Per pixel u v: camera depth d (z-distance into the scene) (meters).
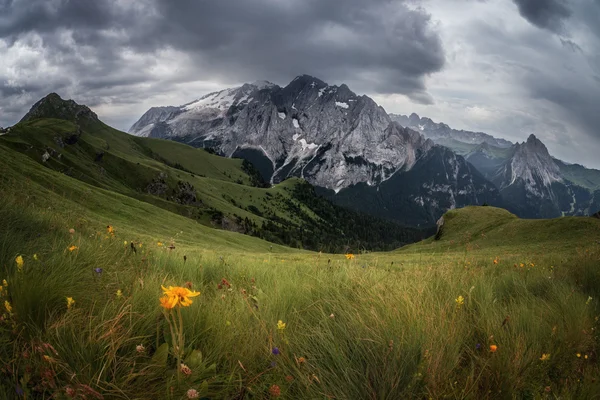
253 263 7.94
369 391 2.37
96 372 2.04
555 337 3.65
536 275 7.59
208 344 2.72
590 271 7.57
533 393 2.74
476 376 2.83
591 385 2.69
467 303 4.54
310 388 2.33
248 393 2.32
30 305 2.65
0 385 1.85
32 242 4.54
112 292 3.38
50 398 1.88
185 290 2.09
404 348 2.79
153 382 2.24
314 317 3.64
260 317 3.35
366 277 5.32
